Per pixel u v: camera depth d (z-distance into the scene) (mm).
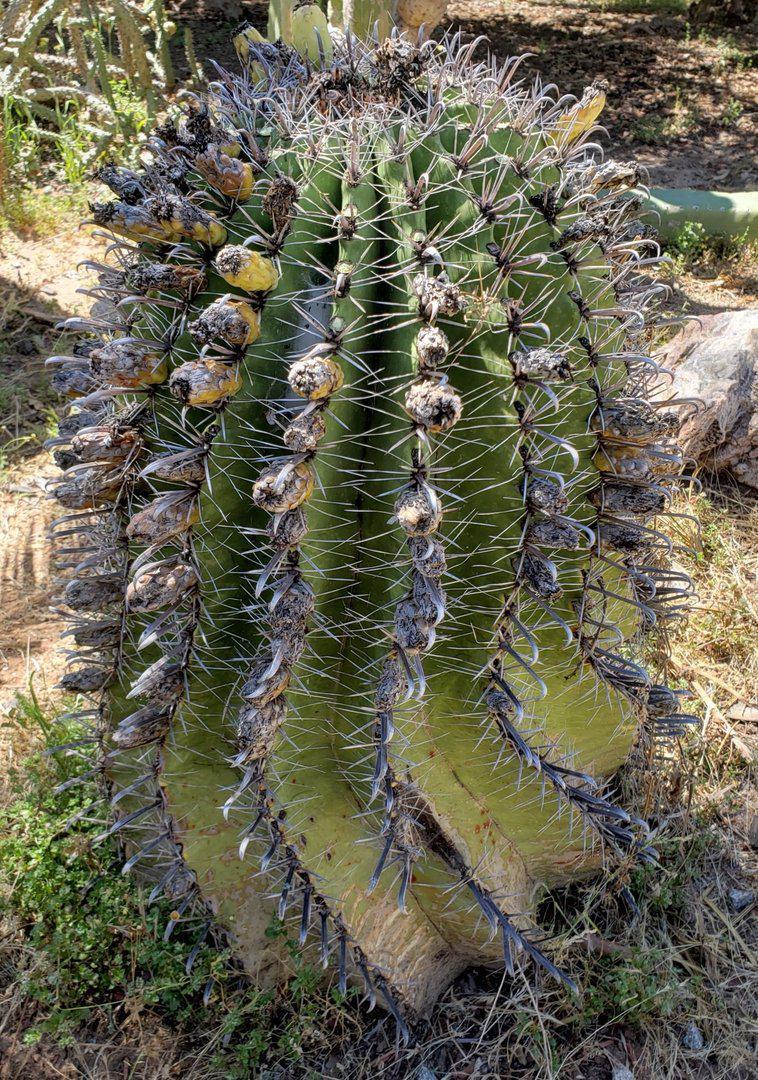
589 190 2189
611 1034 2357
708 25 11711
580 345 2029
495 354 1874
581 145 2268
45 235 5621
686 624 3334
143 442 2035
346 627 2012
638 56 10516
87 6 6707
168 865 2312
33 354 4785
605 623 2244
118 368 1922
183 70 7969
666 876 2582
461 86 2117
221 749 2182
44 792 2645
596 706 2281
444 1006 2400
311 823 2086
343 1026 2285
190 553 1952
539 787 2184
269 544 1897
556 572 1883
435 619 1798
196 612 1991
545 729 2221
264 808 2039
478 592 1980
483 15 11453
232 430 1897
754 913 2650
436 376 1775
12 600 3506
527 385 1871
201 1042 2277
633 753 2555
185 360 1943
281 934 2236
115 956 2365
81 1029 2314
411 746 2037
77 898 2439
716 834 2805
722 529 3854
